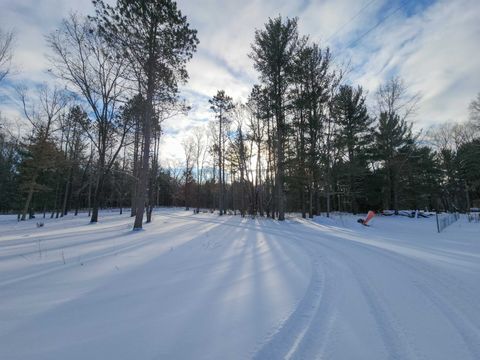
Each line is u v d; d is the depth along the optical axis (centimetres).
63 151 2917
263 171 3116
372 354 260
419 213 2422
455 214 2344
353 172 2361
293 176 2125
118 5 1283
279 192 2075
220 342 271
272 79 2016
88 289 428
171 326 304
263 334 289
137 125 2083
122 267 567
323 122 2175
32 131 2567
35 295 399
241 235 1155
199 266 585
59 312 340
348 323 323
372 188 3164
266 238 1066
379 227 1752
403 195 3328
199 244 884
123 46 1401
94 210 1983
